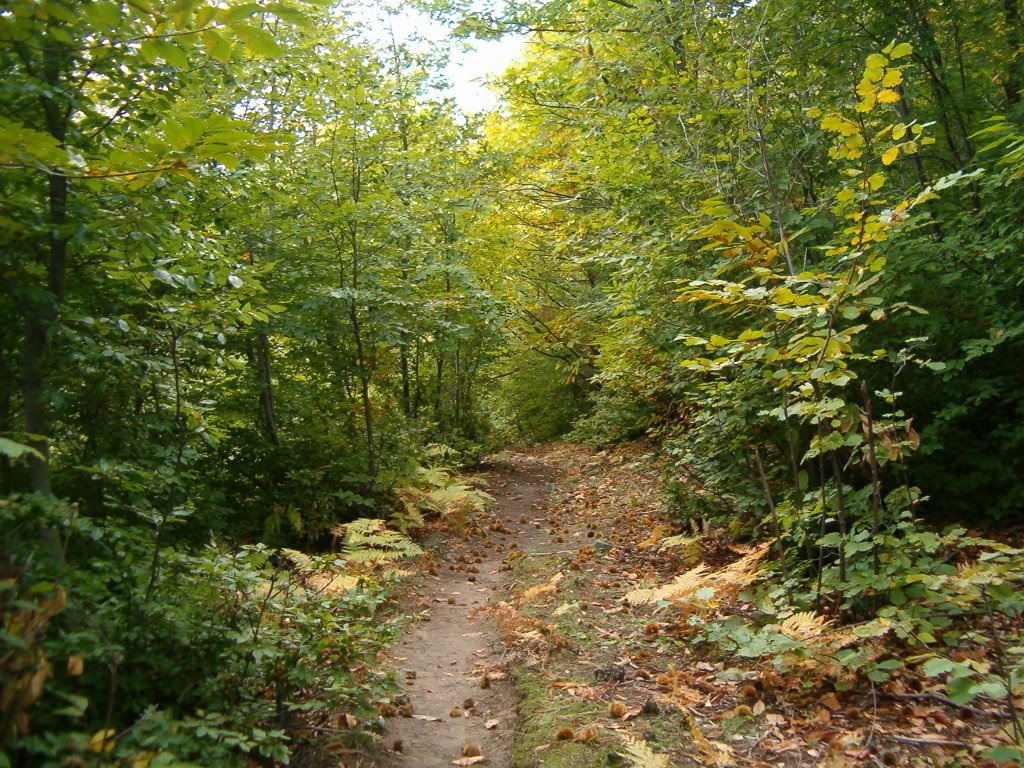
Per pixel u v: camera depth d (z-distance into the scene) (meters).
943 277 6.45
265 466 8.94
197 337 5.03
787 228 7.23
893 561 4.61
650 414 13.07
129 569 3.58
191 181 4.41
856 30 8.02
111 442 4.70
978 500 6.93
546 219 17.47
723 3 7.96
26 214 3.51
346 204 8.89
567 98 11.69
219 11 2.67
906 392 6.84
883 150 6.98
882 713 3.93
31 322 3.68
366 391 9.60
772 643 4.28
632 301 8.36
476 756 3.97
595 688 4.51
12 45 3.23
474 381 16.75
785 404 5.00
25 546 3.04
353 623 4.60
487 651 5.60
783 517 5.30
